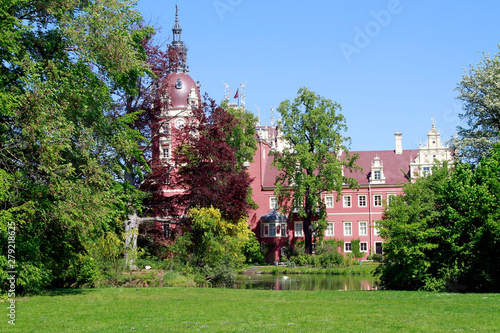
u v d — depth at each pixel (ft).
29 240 66.49
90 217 66.44
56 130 64.80
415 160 232.73
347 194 238.68
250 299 67.46
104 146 74.84
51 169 64.34
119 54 73.77
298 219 239.50
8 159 65.98
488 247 80.18
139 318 51.52
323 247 197.06
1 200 61.87
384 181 235.20
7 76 66.59
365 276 156.04
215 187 130.31
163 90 133.18
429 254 88.07
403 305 59.52
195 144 131.13
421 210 87.76
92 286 89.40
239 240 118.62
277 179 203.21
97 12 72.74
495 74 126.11
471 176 85.46
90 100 72.43
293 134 195.83
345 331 43.50
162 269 110.73
